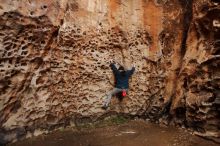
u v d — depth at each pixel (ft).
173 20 23.07
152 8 23.12
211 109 19.30
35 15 17.83
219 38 18.95
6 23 16.66
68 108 20.84
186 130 21.17
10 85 17.42
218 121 18.99
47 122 19.75
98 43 21.76
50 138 18.97
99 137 19.88
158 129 21.81
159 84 23.38
